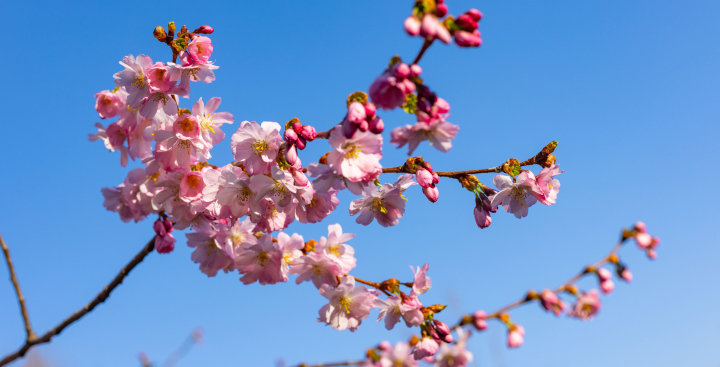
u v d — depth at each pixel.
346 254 3.70
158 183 3.55
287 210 3.50
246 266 3.58
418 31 2.22
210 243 3.74
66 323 3.52
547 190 3.67
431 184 3.50
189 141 3.51
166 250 3.57
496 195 3.64
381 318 3.68
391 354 5.60
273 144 3.36
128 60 3.45
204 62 3.46
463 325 3.99
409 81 2.45
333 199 3.73
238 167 3.59
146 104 3.46
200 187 3.55
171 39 3.44
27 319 3.54
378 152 2.94
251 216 3.59
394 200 3.72
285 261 3.59
